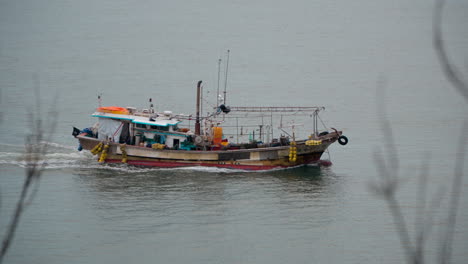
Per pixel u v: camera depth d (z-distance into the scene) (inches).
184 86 5821.9
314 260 2421.3
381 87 5831.7
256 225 2736.2
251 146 3575.3
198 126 3644.2
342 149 4020.7
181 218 2800.2
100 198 3036.4
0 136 3912.4
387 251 2509.8
